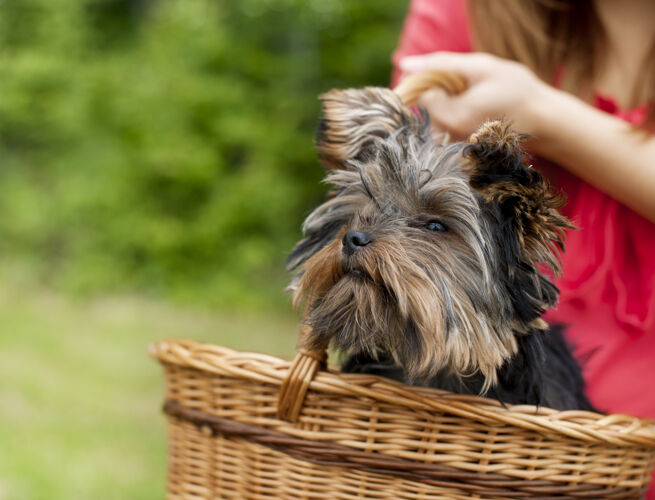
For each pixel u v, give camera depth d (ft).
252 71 33.27
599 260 7.91
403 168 6.62
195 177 31.65
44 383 19.85
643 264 7.81
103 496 13.78
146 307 29.60
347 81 33.96
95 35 34.81
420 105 7.69
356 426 6.07
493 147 5.59
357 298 6.18
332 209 7.09
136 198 32.04
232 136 31.78
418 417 5.96
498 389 6.86
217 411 6.50
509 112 7.23
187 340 6.81
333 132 6.86
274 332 27.20
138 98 32.32
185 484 6.89
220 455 6.59
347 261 6.26
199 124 32.71
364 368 7.38
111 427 17.21
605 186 7.28
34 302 29.30
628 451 6.14
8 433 16.56
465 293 6.21
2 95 32.68
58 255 32.81
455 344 6.07
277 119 32.86
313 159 32.42
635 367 7.91
